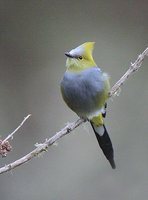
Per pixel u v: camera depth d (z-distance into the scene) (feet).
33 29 50.03
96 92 26.91
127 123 47.75
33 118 48.29
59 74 49.73
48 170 45.83
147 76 48.88
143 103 48.37
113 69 49.62
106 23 50.39
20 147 47.09
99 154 46.39
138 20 50.67
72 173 45.93
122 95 48.24
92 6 50.29
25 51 49.93
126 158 46.70
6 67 49.73
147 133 47.70
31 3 50.01
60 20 50.19
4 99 48.98
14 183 45.19
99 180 46.01
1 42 49.75
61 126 48.14
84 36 50.29
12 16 49.90
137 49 50.42
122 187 45.73
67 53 26.89
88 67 26.96
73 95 27.04
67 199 45.52
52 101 49.06
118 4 50.47
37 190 45.34
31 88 49.42
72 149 46.24
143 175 46.14
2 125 47.93
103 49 50.03
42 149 21.25
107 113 47.65
